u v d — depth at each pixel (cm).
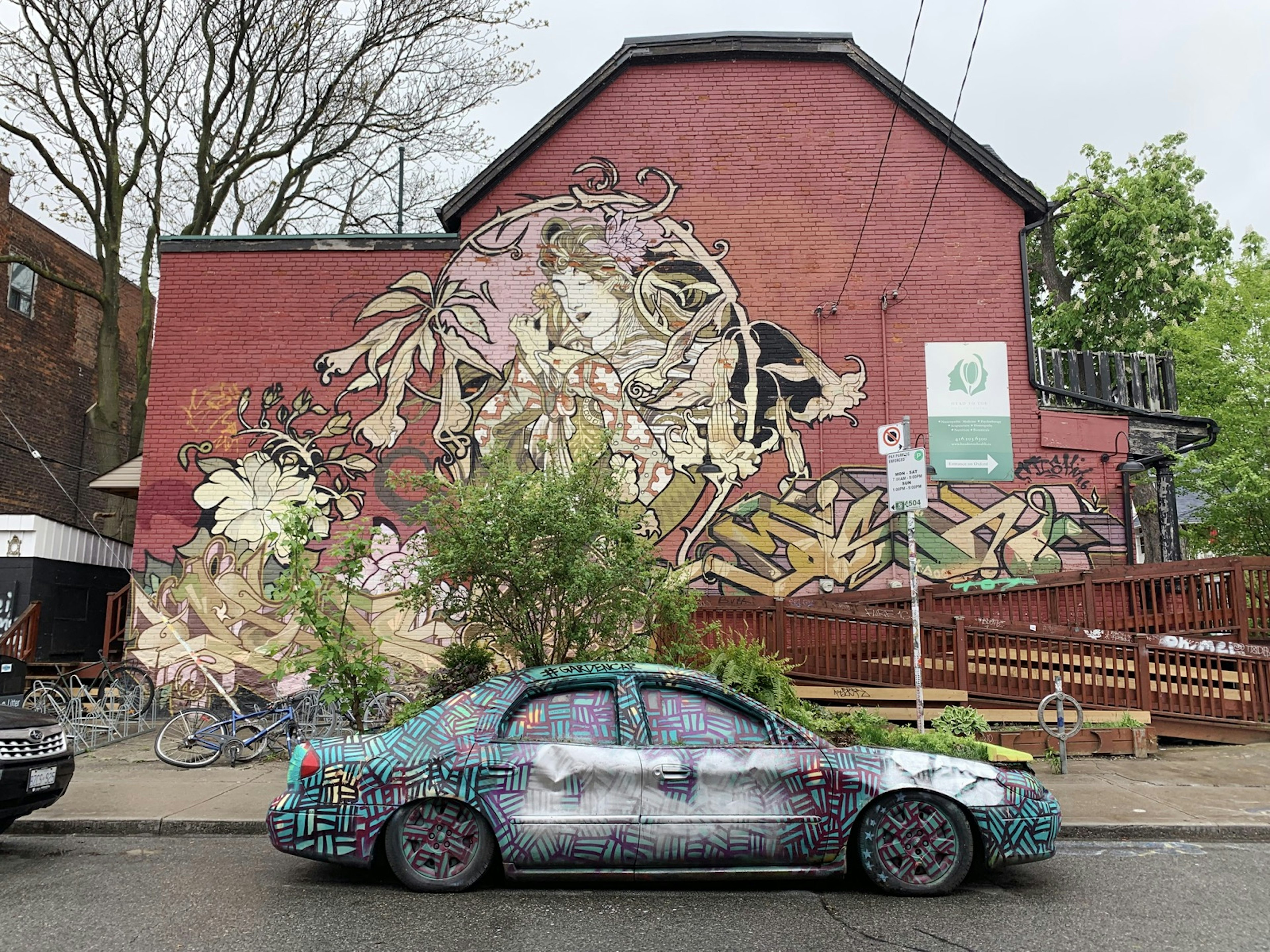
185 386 1371
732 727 611
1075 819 777
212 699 1292
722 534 1326
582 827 581
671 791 589
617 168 1411
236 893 590
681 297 1381
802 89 1428
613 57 1422
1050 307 2453
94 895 586
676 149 1416
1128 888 616
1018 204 1395
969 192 1398
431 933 513
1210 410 1653
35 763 686
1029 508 1327
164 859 682
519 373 1366
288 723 1095
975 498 1330
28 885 610
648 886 615
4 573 1461
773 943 504
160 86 1855
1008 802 604
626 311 1379
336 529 1333
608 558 841
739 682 912
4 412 2180
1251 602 1198
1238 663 1127
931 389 1355
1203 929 530
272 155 1984
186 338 1381
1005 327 1367
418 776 591
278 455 1354
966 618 1115
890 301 1373
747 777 593
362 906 562
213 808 817
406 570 1307
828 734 831
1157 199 2378
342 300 1388
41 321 2325
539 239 1397
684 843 582
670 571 944
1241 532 1638
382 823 588
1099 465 1341
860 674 1118
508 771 590
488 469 1060
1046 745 1049
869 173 1407
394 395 1364
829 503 1331
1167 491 1380
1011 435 1344
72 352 2441
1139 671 1105
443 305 1382
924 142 1411
